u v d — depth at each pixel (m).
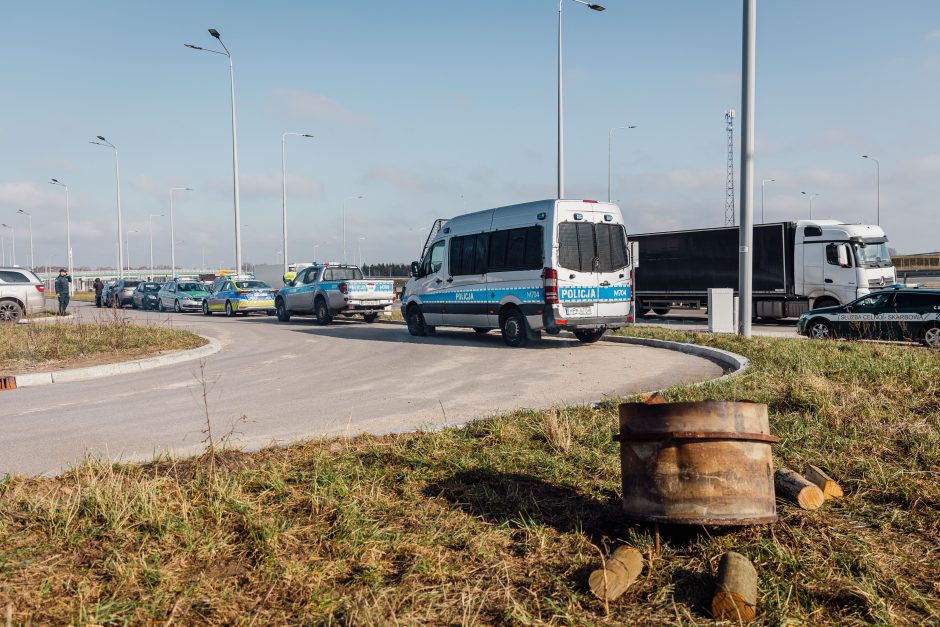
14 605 3.21
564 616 3.13
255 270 55.28
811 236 23.00
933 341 15.55
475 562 3.71
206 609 3.23
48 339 15.88
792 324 25.20
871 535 4.04
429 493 4.80
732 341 13.98
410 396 9.34
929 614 3.21
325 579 3.52
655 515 3.78
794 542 3.87
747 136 15.23
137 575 3.51
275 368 12.90
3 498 4.58
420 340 17.91
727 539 3.92
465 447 5.90
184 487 4.70
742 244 15.36
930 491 4.62
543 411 7.27
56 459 6.15
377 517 4.32
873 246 22.72
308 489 4.80
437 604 3.24
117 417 8.23
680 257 26.38
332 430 7.13
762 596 3.33
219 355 15.51
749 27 15.06
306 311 25.86
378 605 3.21
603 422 6.64
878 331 16.42
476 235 16.69
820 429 6.14
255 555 3.76
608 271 15.19
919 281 49.28
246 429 7.33
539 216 14.85
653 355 13.70
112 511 4.12
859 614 3.19
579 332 16.62
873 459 5.31
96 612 3.11
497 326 16.06
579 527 4.09
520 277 15.27
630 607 3.27
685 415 3.74
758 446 3.82
